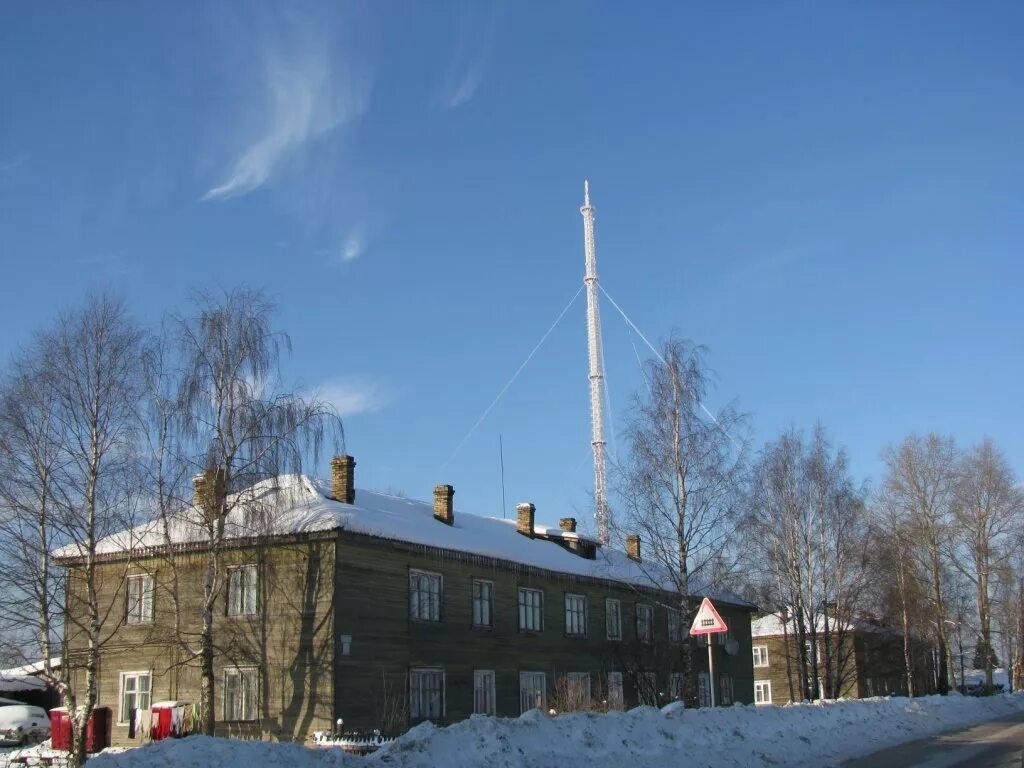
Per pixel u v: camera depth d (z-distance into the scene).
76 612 33.16
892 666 64.06
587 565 44.19
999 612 65.12
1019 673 73.44
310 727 29.91
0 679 43.31
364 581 31.83
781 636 70.31
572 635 41.75
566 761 15.52
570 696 31.84
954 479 58.47
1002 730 28.94
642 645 43.00
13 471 28.27
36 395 28.72
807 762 19.42
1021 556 59.06
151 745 12.62
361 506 36.28
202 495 29.91
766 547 44.12
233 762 12.10
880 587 50.78
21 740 38.59
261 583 32.09
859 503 44.62
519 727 16.08
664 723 19.11
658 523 33.19
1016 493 58.94
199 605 33.09
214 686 31.27
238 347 29.91
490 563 37.41
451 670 34.78
